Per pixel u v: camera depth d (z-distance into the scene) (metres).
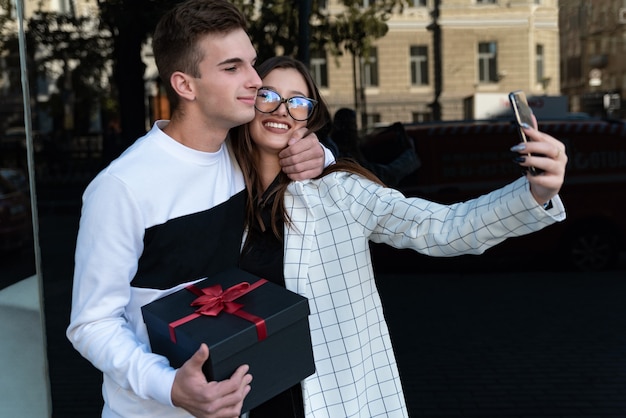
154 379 1.10
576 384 3.01
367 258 1.40
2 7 2.16
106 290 1.19
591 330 3.31
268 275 1.38
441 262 3.36
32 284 2.23
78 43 3.04
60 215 3.23
